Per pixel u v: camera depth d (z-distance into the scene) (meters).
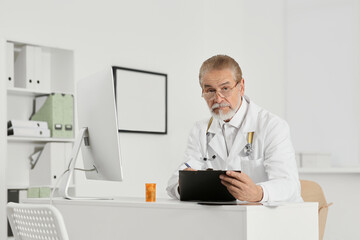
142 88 4.96
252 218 1.69
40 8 4.25
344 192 4.29
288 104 6.07
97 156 2.30
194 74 5.49
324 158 4.74
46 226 1.70
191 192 1.91
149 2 5.11
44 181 3.87
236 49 5.86
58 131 3.91
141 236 1.91
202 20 5.61
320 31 5.95
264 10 6.07
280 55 6.10
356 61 5.75
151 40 5.10
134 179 4.87
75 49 4.09
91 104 2.31
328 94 5.88
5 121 3.66
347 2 5.81
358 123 5.71
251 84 5.91
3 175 3.63
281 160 2.28
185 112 5.38
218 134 2.55
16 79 4.00
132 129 4.85
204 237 1.75
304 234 1.96
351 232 4.26
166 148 5.18
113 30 4.77
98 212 2.05
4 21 4.03
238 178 1.82
